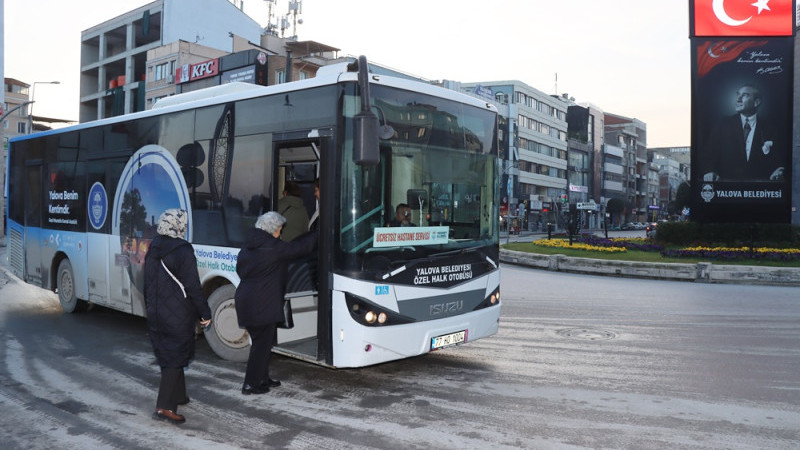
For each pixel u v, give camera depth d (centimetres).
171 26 5509
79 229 898
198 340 775
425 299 562
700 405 527
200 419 481
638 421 482
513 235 5997
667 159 13938
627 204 10056
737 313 1098
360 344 518
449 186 597
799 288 1594
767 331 910
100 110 6400
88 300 884
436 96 590
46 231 991
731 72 2330
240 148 629
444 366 663
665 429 463
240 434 448
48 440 436
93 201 865
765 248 2191
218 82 4969
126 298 789
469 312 608
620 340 827
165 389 467
